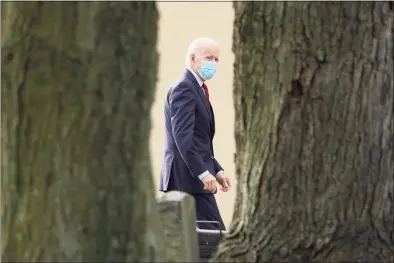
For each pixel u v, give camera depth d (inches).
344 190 433.1
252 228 448.8
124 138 327.9
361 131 431.8
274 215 442.6
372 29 430.6
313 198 435.8
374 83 431.8
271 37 438.3
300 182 436.8
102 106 323.6
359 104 430.9
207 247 523.2
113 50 325.1
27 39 326.6
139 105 331.6
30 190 328.8
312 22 429.4
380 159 437.1
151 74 336.2
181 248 378.3
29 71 325.7
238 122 460.1
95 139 323.6
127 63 327.6
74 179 324.2
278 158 439.2
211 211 611.5
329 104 430.0
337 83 428.8
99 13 323.6
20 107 327.6
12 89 328.8
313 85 430.6
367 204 436.8
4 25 333.4
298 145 435.2
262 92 444.1
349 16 427.8
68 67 323.0
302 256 435.5
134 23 329.1
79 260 325.4
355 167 433.1
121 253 329.7
